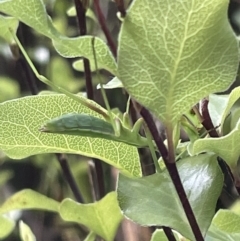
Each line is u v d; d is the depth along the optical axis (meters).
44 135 0.29
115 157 0.29
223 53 0.22
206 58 0.22
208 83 0.23
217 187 0.27
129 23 0.21
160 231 0.34
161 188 0.27
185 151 0.30
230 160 0.28
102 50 0.24
